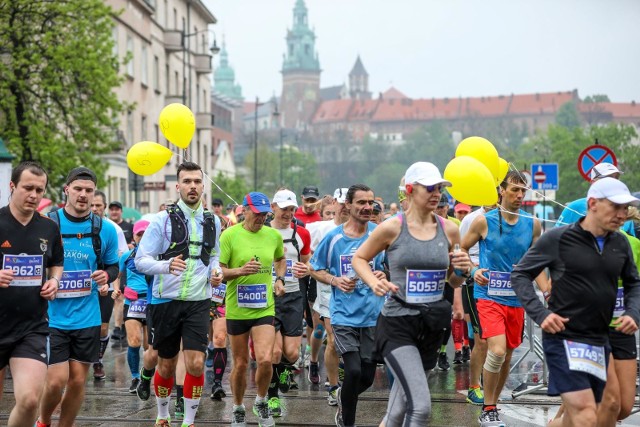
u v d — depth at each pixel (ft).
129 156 29.04
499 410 30.68
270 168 365.20
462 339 42.34
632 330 20.15
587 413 19.38
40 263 21.43
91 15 86.79
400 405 20.35
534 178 70.23
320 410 31.24
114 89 139.03
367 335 25.66
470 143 27.96
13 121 85.51
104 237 24.40
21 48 84.23
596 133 315.17
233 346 27.86
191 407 25.94
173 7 187.73
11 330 21.09
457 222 41.19
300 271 29.86
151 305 25.95
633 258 20.26
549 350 19.93
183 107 29.35
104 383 37.27
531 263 20.02
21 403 20.30
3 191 59.67
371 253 20.80
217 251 26.32
